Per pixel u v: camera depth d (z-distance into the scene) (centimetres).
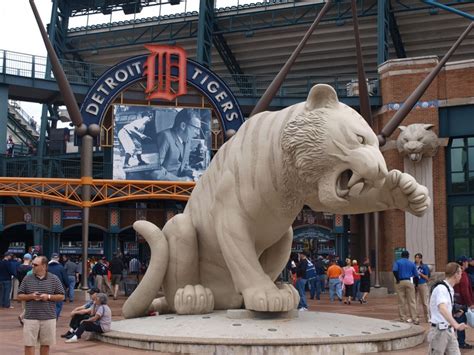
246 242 840
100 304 897
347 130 729
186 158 2358
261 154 818
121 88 2183
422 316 1382
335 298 2067
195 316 875
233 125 2286
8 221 2545
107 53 3841
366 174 708
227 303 922
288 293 843
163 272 927
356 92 2855
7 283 1656
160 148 2348
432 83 2519
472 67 2470
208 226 895
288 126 768
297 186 779
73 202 2034
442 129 2500
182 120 2369
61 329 1152
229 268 853
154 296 938
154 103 2364
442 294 630
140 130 2338
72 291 1859
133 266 2394
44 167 2881
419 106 2525
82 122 2025
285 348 719
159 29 3675
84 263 1983
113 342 848
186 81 2275
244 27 3450
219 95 2294
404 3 3212
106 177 2505
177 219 926
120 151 2328
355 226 2866
